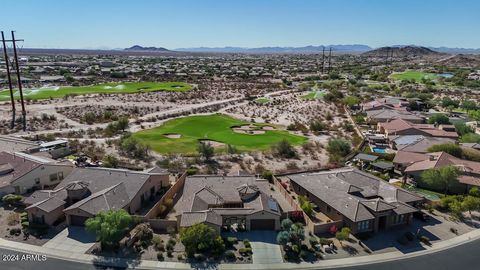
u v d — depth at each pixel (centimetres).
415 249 4631
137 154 7862
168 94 16875
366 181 6172
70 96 15588
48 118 11300
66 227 4909
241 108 14125
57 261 4172
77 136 9438
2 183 5928
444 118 11388
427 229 5159
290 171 7244
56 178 6506
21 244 4509
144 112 12875
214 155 8062
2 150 7425
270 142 9338
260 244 4631
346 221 5047
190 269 4091
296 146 9044
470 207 5425
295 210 5528
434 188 6625
